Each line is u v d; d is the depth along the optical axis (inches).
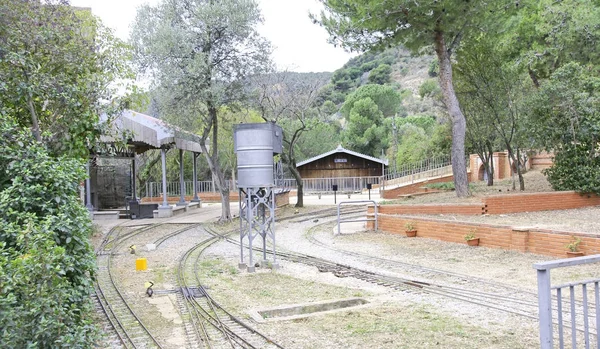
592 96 813.2
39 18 547.2
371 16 759.1
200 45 1013.8
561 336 206.7
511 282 435.5
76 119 501.0
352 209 1162.0
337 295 436.8
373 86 2834.6
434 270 507.2
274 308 396.5
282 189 1221.1
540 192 803.4
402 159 1971.0
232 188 1886.1
